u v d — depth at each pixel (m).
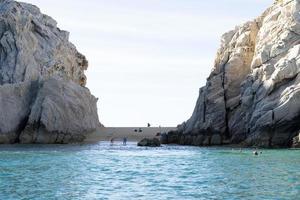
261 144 77.88
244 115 87.00
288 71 77.25
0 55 105.31
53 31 122.06
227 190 32.19
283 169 44.06
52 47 114.69
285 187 32.91
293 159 54.38
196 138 94.19
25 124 95.12
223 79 95.31
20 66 103.19
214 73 99.19
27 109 96.44
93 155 63.81
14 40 105.19
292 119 74.50
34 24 113.81
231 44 100.12
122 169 46.38
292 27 83.75
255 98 83.12
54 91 97.06
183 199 29.08
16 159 55.28
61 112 96.06
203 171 44.09
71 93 100.31
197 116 97.56
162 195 30.59
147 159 58.22
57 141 94.94
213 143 91.25
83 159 57.12
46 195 30.05
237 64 95.25
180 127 102.62
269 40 88.81
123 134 118.62
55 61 113.00
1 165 48.28
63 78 106.38
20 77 102.50
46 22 121.69
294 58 77.75
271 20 91.50
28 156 59.62
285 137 76.00
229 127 90.88
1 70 102.81
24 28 107.94
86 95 106.75
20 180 36.78
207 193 31.16
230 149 75.12
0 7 111.69
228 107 92.50
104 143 98.12
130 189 33.16
